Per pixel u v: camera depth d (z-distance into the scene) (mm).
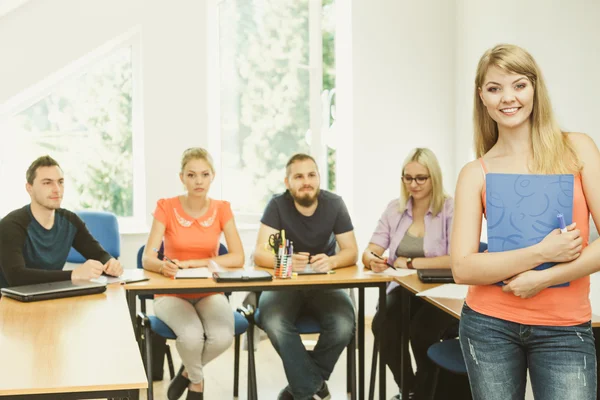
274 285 3096
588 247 1601
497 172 1710
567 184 1628
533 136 1677
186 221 3539
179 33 5105
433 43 5164
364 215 5121
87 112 5168
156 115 5102
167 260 3215
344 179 5199
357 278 3178
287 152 5277
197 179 3463
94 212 3992
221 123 5363
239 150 5344
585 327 1637
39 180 3078
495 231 1679
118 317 2359
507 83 1646
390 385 3861
